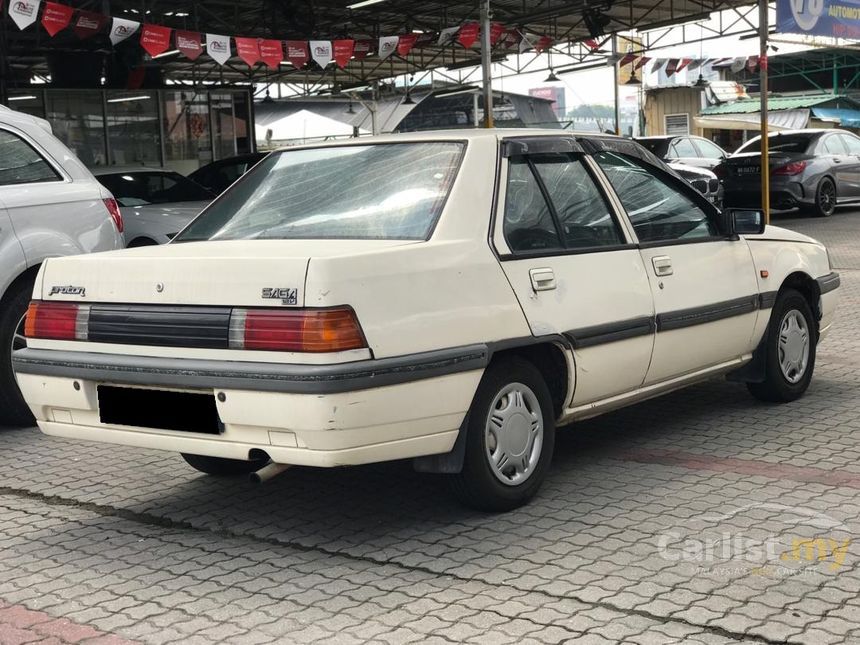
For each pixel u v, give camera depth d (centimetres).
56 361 435
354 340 375
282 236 446
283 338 376
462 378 408
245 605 360
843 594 349
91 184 690
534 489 453
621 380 494
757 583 360
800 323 634
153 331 408
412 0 2150
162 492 504
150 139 2298
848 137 2177
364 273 383
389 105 3259
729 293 561
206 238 470
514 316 432
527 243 452
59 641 336
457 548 406
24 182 654
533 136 480
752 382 621
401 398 387
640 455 531
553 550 399
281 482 511
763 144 1712
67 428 446
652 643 316
